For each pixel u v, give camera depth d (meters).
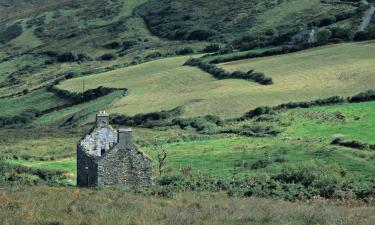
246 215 38.84
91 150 72.56
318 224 35.94
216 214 38.84
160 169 90.06
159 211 39.19
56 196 45.97
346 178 77.88
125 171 67.06
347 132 122.38
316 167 80.44
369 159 93.88
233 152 110.19
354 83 179.50
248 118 164.75
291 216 39.75
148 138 146.25
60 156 126.06
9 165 96.62
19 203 39.62
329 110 150.88
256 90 190.88
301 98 170.88
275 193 65.50
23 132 190.88
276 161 96.12
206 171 91.06
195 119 170.12
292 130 134.00
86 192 52.16
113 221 33.72
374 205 57.62
